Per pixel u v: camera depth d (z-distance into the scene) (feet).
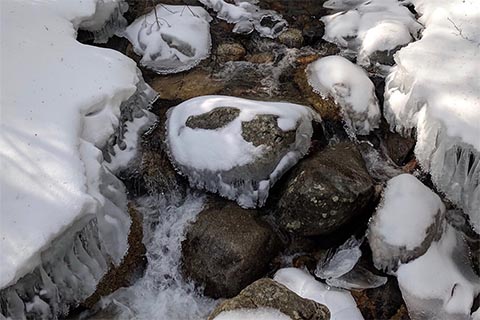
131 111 10.44
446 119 9.38
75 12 11.34
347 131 10.62
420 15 11.97
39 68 10.06
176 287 9.65
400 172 10.20
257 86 11.16
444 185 9.65
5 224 8.32
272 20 12.33
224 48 11.76
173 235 9.91
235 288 9.30
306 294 9.17
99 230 9.06
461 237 9.66
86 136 9.54
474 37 10.62
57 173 8.79
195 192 10.13
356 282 9.33
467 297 8.98
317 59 11.56
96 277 9.21
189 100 10.46
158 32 11.66
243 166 9.64
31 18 10.91
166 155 10.23
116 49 11.90
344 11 12.47
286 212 9.57
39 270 8.39
